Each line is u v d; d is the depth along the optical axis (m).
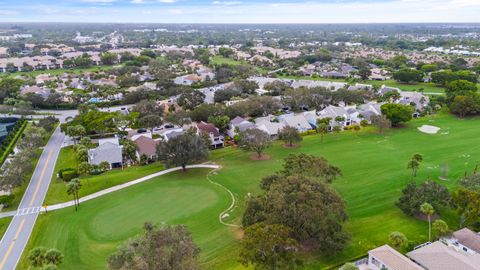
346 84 194.12
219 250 56.81
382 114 126.50
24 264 54.56
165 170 91.00
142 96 165.62
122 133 118.44
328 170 71.00
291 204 53.59
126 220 66.94
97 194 78.25
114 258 44.09
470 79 189.12
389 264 48.25
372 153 100.06
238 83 180.62
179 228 48.00
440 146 104.88
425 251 51.28
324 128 112.88
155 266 39.78
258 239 46.50
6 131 125.62
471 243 53.88
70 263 54.50
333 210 55.44
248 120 131.25
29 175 89.25
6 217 68.81
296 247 46.62
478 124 127.56
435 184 67.12
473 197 58.56
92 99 168.38
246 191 78.00
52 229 64.50
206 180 84.38
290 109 154.50
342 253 55.00
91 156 95.69
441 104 151.75
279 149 105.38
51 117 131.88
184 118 125.75
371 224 63.41
